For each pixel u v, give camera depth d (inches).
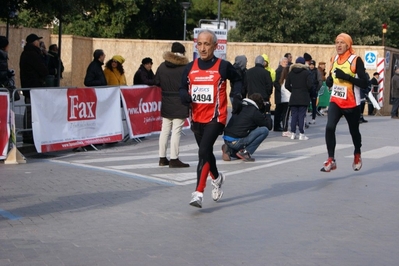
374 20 1594.5
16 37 1184.8
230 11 1785.2
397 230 291.6
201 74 309.6
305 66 625.6
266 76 624.1
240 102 310.5
